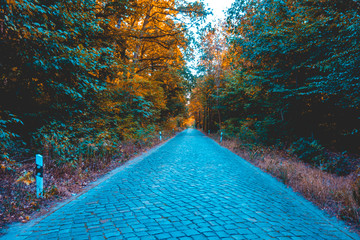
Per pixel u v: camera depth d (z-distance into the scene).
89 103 8.66
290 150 10.57
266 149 11.82
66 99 7.45
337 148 10.72
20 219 3.33
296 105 11.76
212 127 37.12
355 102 8.06
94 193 4.73
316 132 11.69
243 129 17.38
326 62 8.22
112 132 10.11
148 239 2.72
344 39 7.51
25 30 4.67
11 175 4.65
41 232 2.93
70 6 6.85
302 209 4.31
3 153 4.98
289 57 11.09
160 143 17.97
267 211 3.94
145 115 15.11
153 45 19.36
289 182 6.27
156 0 14.84
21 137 6.42
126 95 13.21
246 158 10.83
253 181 6.31
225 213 3.68
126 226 3.10
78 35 7.62
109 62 9.14
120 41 11.29
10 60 5.46
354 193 4.43
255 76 12.35
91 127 9.11
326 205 4.52
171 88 25.95
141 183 5.58
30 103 6.81
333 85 8.21
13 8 4.22
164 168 7.60
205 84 31.02
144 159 9.54
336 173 7.42
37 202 3.89
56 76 6.57
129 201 4.20
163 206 3.93
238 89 18.53
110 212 3.64
